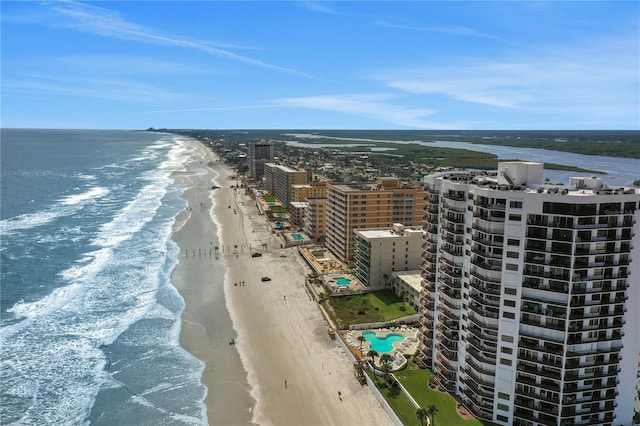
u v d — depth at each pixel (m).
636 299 87.25
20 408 107.50
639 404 101.69
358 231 184.50
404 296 163.38
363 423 102.38
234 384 116.94
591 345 87.38
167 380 118.81
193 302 167.38
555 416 89.69
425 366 118.75
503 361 92.62
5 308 159.00
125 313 157.38
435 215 112.31
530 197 84.94
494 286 91.69
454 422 96.31
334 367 124.69
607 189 92.06
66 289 176.75
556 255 85.12
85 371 122.62
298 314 157.75
